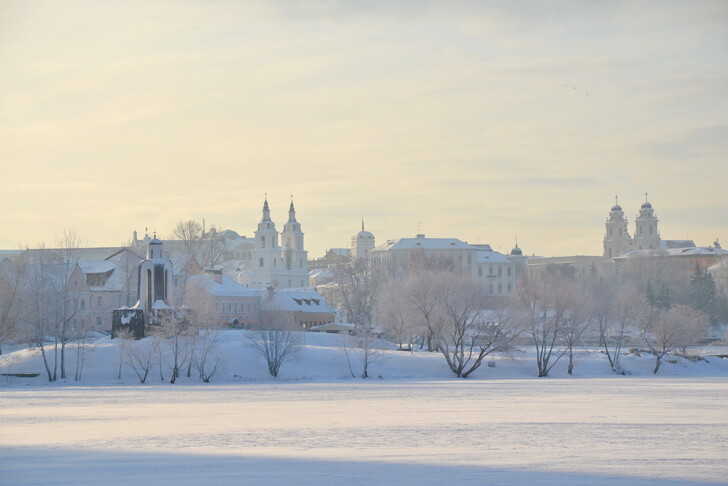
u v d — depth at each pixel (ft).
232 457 189.88
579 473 164.66
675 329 534.78
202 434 232.94
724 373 531.91
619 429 236.43
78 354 468.75
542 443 208.54
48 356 481.05
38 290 515.91
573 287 569.64
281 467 175.11
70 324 560.61
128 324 509.76
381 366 501.56
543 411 290.35
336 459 185.06
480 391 390.21
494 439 216.74
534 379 482.28
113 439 223.92
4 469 176.24
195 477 164.96
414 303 514.27
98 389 415.44
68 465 180.65
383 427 244.83
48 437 229.66
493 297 554.87
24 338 522.06
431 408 305.32
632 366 530.27
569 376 506.48
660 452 192.24
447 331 504.84
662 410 291.79
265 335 496.23
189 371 465.47
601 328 563.07
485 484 154.40
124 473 170.19
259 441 217.36
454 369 497.46
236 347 502.38
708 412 284.00
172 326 467.52
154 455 194.39
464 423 253.44
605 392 379.96
